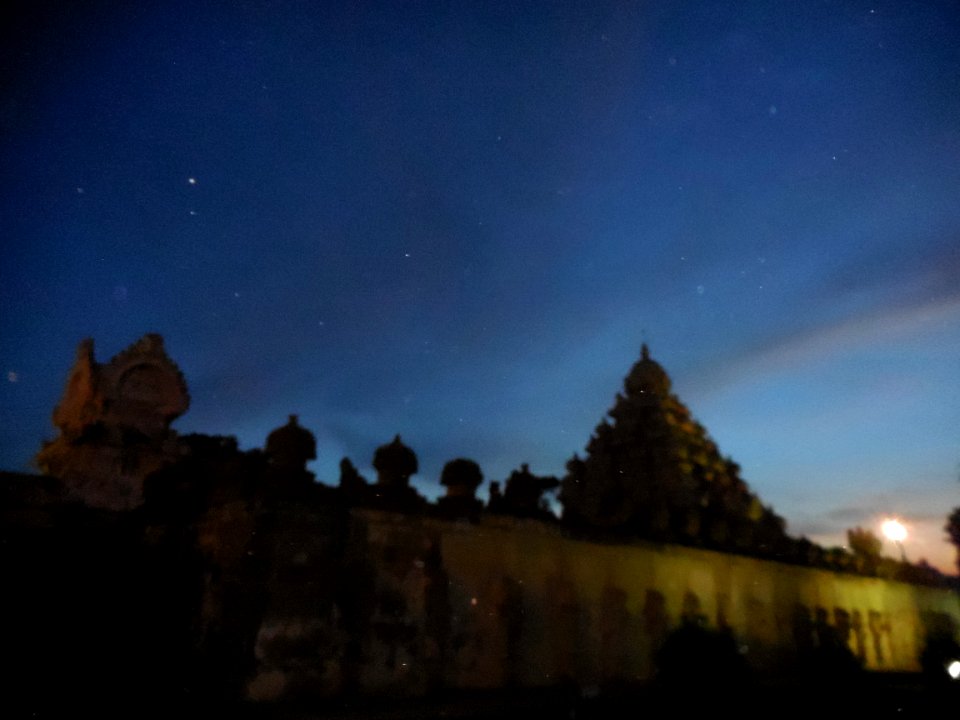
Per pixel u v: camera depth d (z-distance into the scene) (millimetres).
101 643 10484
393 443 13453
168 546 12188
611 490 20375
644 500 23094
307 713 9414
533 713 11039
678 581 17484
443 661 12000
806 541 24109
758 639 19031
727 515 23750
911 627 26188
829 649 21047
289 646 10305
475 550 13227
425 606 12039
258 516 10609
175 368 22844
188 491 13039
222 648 10055
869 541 28203
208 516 11852
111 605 11070
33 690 9258
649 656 15656
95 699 9305
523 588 13750
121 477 20609
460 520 13234
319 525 11234
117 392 21844
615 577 15797
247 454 12195
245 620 10016
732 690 15016
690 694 14438
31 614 10594
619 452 26547
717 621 18062
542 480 16000
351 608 11133
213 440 15609
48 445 22625
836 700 15539
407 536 12312
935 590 28969
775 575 20812
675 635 15922
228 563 10664
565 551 14945
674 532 19641
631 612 15719
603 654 14664
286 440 11820
